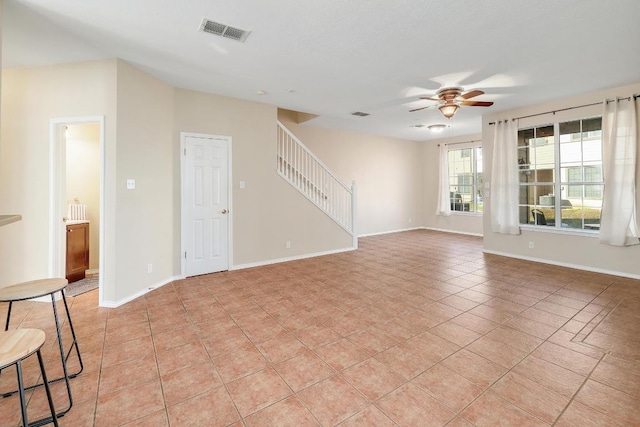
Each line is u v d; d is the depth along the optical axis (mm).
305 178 5738
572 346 2441
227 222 4656
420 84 4027
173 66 3453
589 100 4488
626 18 2492
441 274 4488
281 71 3590
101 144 3266
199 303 3385
